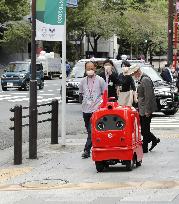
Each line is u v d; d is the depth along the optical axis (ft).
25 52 257.55
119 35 287.07
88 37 278.05
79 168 42.65
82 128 70.28
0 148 54.90
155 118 82.23
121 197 31.99
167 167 41.68
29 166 44.47
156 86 84.48
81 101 47.09
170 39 138.00
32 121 47.88
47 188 35.50
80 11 245.86
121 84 51.13
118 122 40.14
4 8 210.18
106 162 41.22
